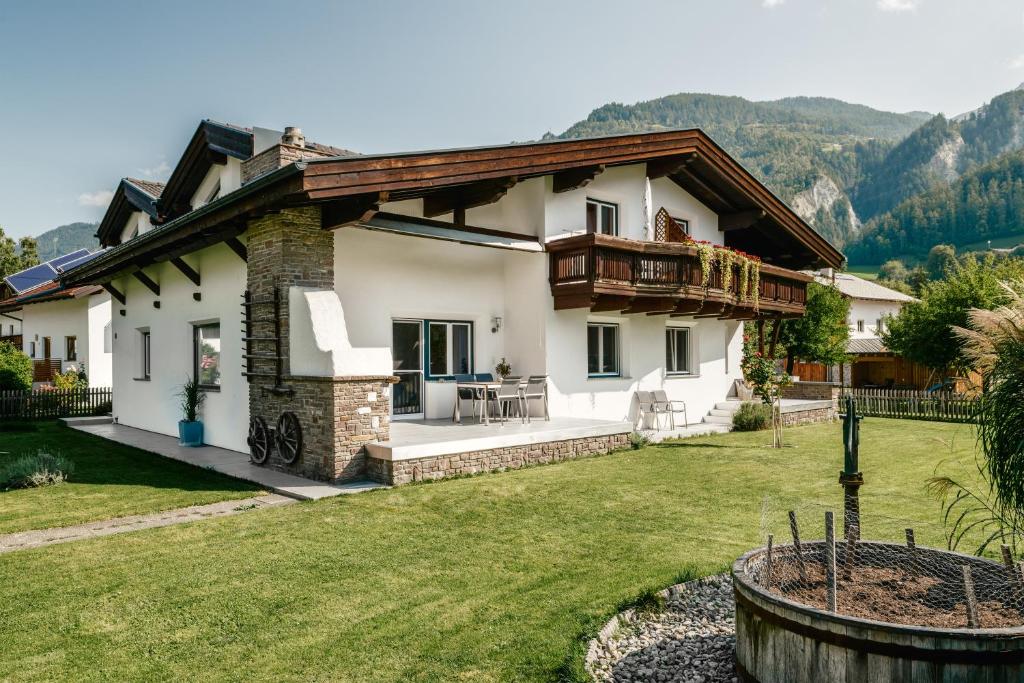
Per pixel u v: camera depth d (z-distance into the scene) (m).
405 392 12.47
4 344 20.39
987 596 4.01
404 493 8.48
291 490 8.59
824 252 19.06
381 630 4.50
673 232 15.75
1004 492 4.33
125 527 7.07
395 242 11.84
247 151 13.38
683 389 16.80
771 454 12.16
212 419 12.52
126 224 19.80
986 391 4.40
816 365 38.03
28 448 12.78
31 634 4.46
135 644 4.32
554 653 4.11
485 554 6.08
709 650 4.30
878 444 13.98
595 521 7.25
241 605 4.93
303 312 9.52
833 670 3.19
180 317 13.62
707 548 6.28
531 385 12.66
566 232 13.51
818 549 4.56
